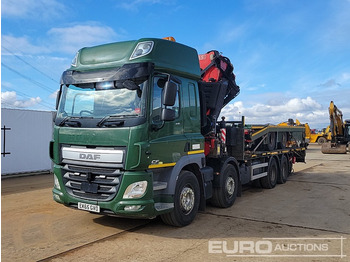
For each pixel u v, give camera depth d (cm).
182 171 585
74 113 546
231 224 601
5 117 1176
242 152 816
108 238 515
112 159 490
